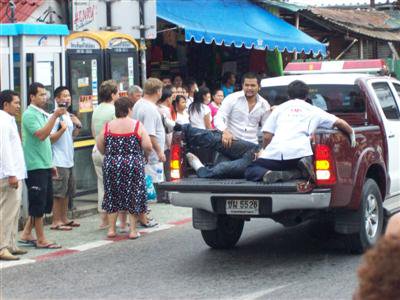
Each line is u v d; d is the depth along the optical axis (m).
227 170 11.69
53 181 13.65
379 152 12.34
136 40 16.66
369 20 31.22
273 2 23.33
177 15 19.17
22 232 13.54
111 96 13.90
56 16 16.92
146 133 13.04
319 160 11.19
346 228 11.76
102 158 13.75
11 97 12.02
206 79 21.67
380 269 4.15
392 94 13.45
